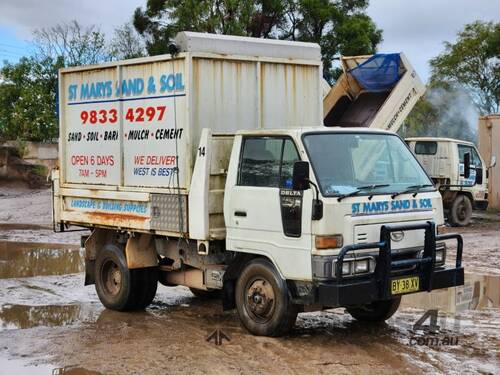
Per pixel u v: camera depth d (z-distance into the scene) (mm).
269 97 8805
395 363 6918
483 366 6824
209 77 8289
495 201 23734
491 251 14758
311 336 7965
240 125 8562
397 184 7715
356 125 12906
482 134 23969
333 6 37062
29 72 39719
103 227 9641
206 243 8031
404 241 7398
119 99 9234
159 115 8602
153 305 10000
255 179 7723
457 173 19609
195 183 8055
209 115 8297
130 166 9094
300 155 7324
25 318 9281
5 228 20250
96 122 9664
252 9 33812
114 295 9594
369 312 8656
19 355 7465
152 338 8070
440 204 7855
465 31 38594
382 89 13008
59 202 10367
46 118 37688
